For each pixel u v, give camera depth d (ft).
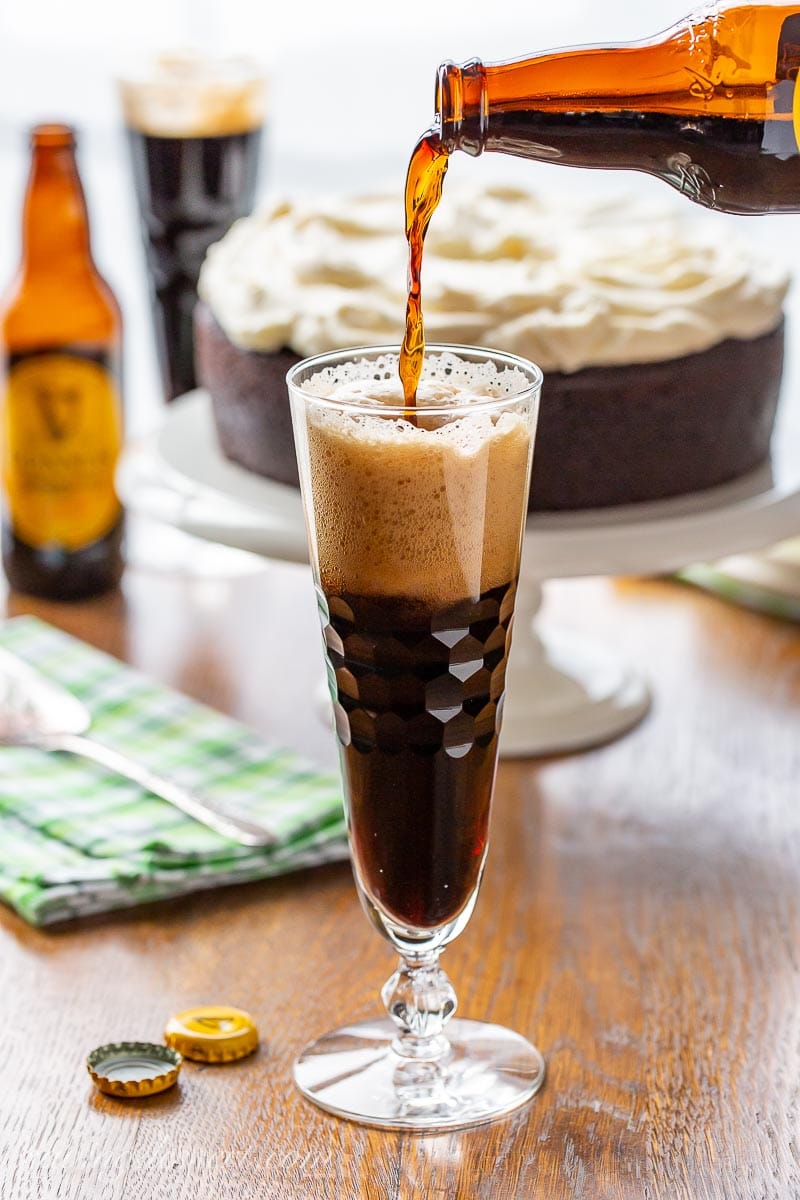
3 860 3.01
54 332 3.85
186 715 3.42
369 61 5.89
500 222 3.69
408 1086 2.63
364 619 2.48
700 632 3.84
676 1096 2.63
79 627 3.87
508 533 2.49
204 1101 2.63
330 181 6.06
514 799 3.27
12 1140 2.56
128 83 4.11
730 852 3.12
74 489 3.92
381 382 2.58
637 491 3.42
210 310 3.78
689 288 3.51
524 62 2.62
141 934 2.93
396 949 2.64
